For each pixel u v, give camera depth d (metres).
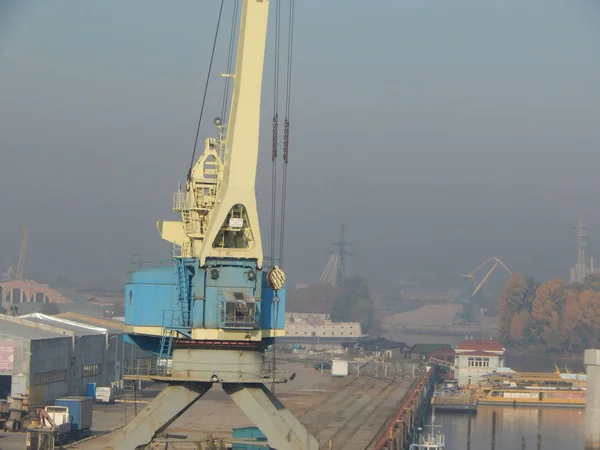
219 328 56.62
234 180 57.22
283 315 59.44
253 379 57.38
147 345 61.41
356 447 107.00
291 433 57.69
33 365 119.75
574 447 140.12
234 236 58.84
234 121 57.66
